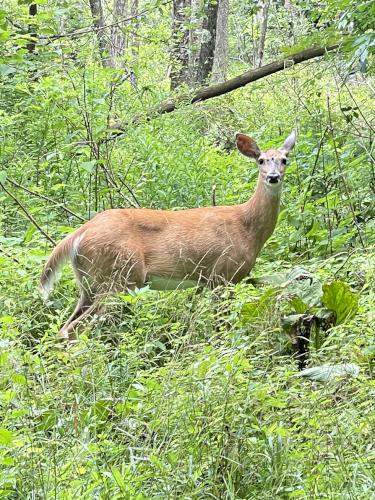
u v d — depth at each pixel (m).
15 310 10.45
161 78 25.92
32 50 17.94
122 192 14.68
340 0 13.82
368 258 11.08
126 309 10.47
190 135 17.22
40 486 6.39
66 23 21.78
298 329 9.66
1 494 6.10
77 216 13.65
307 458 7.05
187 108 19.22
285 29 29.02
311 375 8.26
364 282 11.15
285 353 9.66
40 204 14.05
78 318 11.06
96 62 18.64
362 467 6.81
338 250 12.98
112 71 15.63
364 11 13.67
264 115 20.77
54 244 12.52
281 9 30.77
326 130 14.68
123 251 11.45
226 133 20.12
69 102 14.91
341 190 14.37
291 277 10.84
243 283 10.59
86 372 8.32
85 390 8.17
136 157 15.28
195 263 11.99
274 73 21.83
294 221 13.52
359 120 17.05
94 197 14.48
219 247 12.06
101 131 14.48
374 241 13.03
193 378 7.54
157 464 6.55
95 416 7.44
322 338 9.77
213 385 7.39
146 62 23.34
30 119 15.30
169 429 7.20
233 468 6.84
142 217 11.80
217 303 10.54
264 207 12.34
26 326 9.45
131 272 11.59
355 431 7.27
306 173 15.09
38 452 6.65
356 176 14.29
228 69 34.88
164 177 14.72
